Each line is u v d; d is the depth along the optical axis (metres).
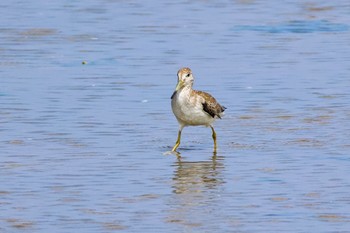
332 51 26.64
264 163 15.84
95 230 12.45
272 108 19.97
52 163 15.79
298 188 14.34
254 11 33.84
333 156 16.20
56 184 14.58
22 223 12.73
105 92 21.56
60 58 25.78
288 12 33.62
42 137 17.61
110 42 28.17
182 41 28.33
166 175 15.16
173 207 13.45
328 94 21.23
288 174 15.13
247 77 23.16
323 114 19.34
